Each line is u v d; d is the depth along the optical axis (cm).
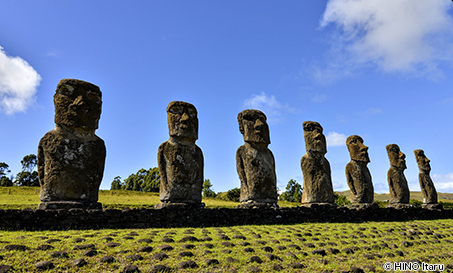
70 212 1131
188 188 1425
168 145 1449
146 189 4534
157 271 723
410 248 1127
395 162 2428
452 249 1155
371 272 838
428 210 2219
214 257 837
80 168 1243
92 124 1302
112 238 946
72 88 1285
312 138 1908
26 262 714
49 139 1227
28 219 1077
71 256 771
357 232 1354
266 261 845
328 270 823
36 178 5138
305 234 1218
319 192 1830
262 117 1706
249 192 1581
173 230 1159
